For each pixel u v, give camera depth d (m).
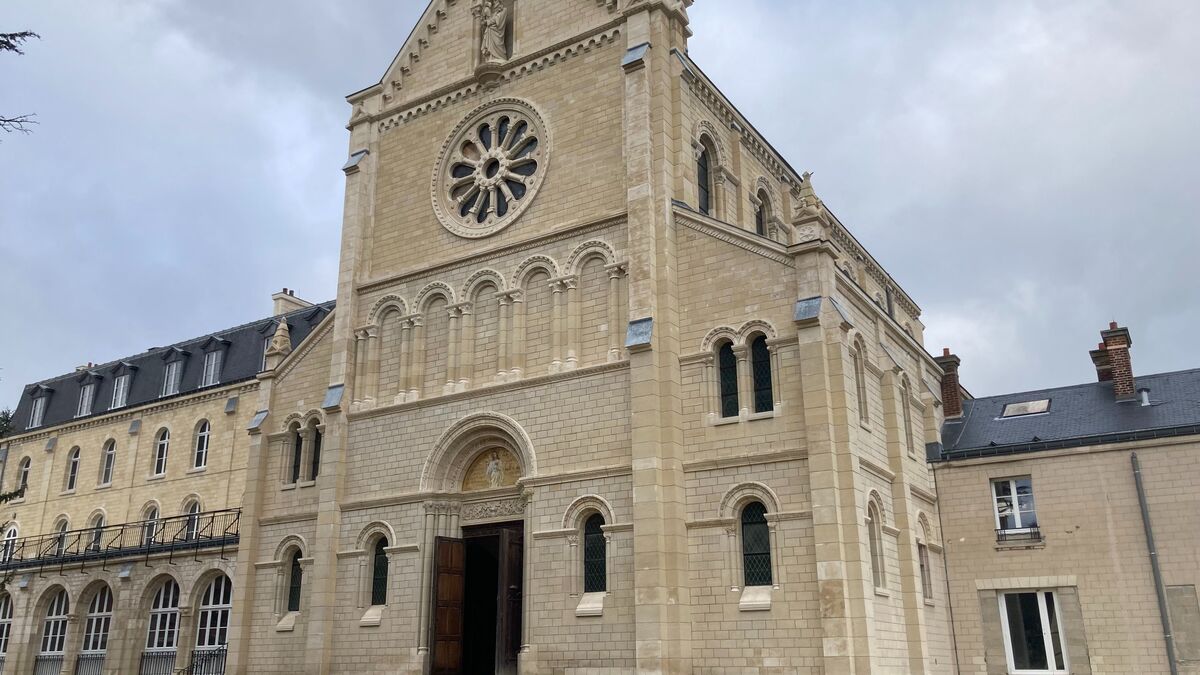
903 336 34.41
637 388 28.39
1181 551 31.03
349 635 32.44
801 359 26.75
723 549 26.81
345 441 34.91
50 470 57.84
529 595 29.14
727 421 27.70
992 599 33.50
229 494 47.78
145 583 43.19
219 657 39.28
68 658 45.09
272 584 35.50
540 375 31.08
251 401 49.00
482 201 34.97
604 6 33.72
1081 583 32.22
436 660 30.17
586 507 28.92
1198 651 30.06
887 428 30.64
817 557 25.14
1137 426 33.66
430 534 31.91
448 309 34.12
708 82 33.69
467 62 37.03
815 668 24.72
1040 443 33.94
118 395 57.12
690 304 29.42
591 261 31.41
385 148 38.31
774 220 38.62
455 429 32.34
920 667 28.23
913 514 31.44
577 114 33.16
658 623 26.06
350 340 36.00
